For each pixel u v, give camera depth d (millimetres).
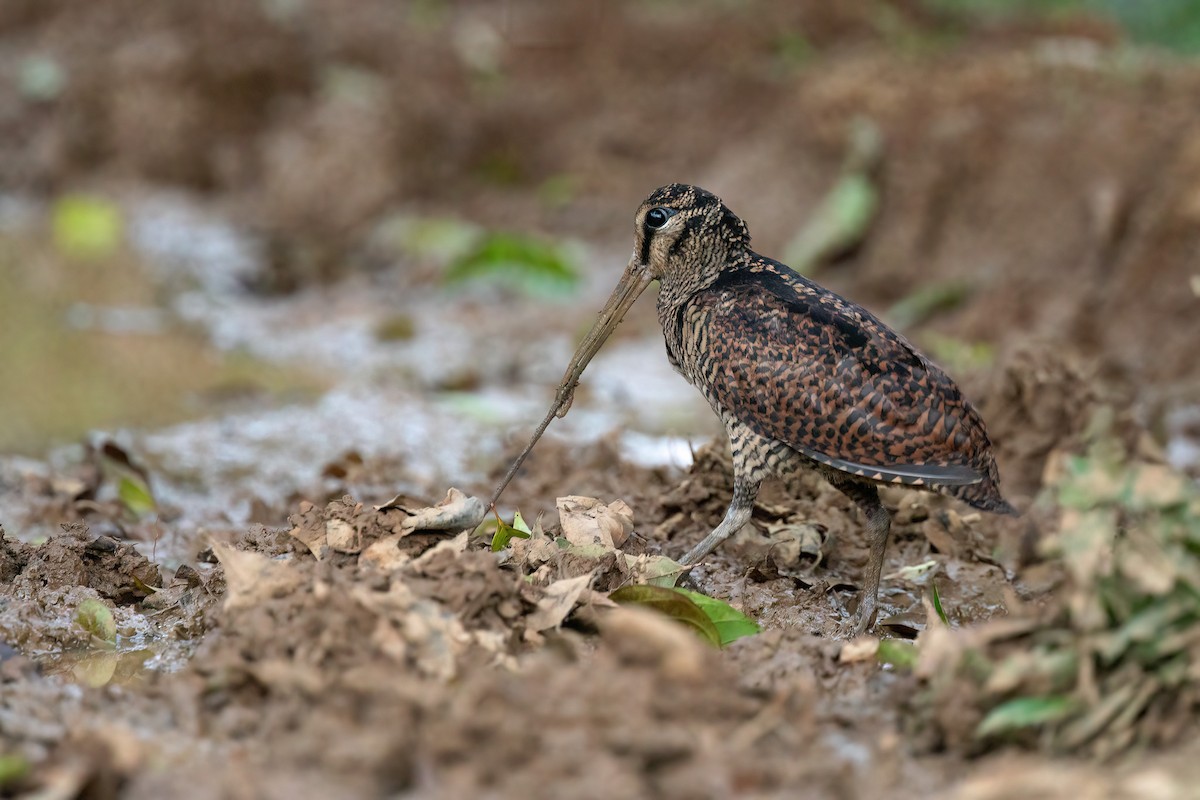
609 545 8133
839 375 8242
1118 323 14875
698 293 8992
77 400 13898
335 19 22438
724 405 8672
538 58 21641
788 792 5793
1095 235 15383
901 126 17547
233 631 6984
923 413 8180
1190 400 13586
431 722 5828
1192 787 5672
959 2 21922
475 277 17750
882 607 8922
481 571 7094
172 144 21281
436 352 15789
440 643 6648
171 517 10742
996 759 6195
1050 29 20578
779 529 9430
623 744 5691
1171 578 6215
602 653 6984
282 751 5914
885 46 20562
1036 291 15547
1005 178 16531
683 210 9102
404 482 11367
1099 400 11070
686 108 20500
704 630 7379
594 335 9398
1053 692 6199
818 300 8570
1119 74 16938
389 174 19891
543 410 13938
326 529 7992
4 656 7578
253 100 21516
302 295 18188
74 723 6539
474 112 20656
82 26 22641
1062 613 6484
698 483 9773
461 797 5508
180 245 19156
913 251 16953
